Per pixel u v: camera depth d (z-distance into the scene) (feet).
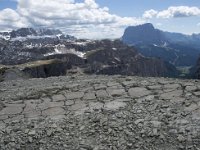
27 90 76.13
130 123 50.67
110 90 69.36
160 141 45.50
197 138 44.88
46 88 74.79
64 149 45.62
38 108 62.13
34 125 53.21
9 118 57.93
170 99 59.52
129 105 58.34
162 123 49.57
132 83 73.46
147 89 67.82
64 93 70.28
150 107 56.13
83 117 54.85
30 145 47.65
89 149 45.06
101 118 53.31
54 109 60.75
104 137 47.75
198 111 52.60
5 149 46.88
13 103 66.33
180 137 45.55
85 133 49.39
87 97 66.08
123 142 46.01
